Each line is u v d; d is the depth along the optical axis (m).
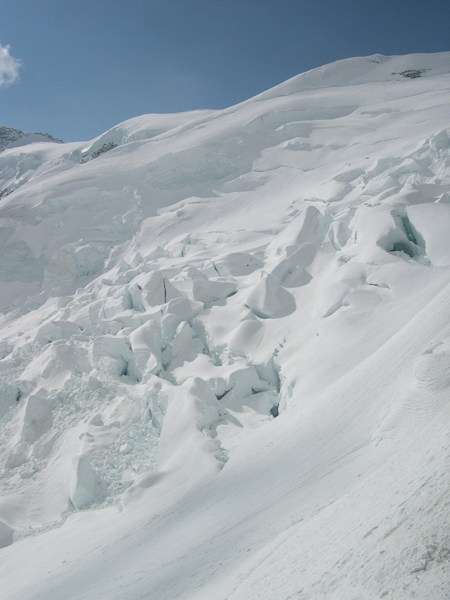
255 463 8.53
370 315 11.96
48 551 8.42
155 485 9.30
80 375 15.75
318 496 6.42
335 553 4.12
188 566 6.21
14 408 15.28
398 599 3.10
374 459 6.50
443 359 6.84
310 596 3.69
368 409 8.20
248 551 5.85
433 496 3.99
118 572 6.79
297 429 8.91
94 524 8.91
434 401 6.38
